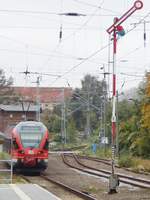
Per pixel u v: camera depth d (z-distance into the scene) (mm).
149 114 65500
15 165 48062
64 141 113000
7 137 55344
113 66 30375
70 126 128625
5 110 124562
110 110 98188
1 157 56844
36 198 24984
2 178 41000
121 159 61344
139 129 74438
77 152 96750
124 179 42188
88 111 115250
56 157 78500
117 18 30188
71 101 145500
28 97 151625
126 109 92438
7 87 144750
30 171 50969
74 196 27984
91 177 44531
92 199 25125
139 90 75188
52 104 152875
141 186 34219
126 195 28578
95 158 75625
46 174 48094
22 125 48844
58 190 31766
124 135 78625
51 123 131250
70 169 55656
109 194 29719
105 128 92062
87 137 124062
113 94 30234
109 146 93625
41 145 48375
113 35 30422
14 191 28578
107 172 48844
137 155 72250
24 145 48125
